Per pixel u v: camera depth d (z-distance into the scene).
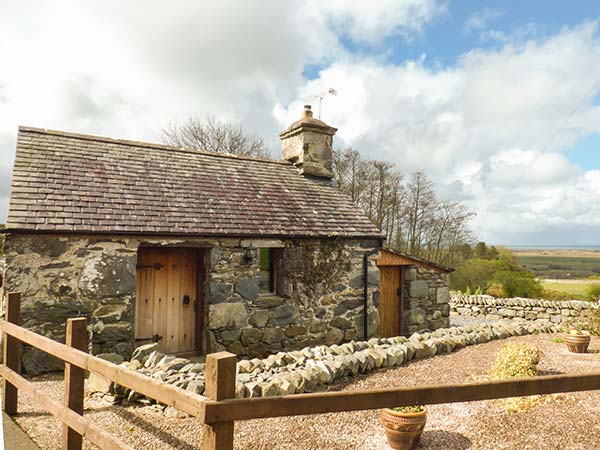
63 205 6.89
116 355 6.57
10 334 4.37
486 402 5.19
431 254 25.56
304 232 8.82
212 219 8.03
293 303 8.76
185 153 9.81
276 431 4.30
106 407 4.76
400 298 11.65
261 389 4.89
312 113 11.34
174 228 7.45
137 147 9.25
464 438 4.24
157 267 7.89
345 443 4.08
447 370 6.55
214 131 24.91
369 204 25.09
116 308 6.99
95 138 8.84
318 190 10.65
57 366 6.48
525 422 4.60
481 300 15.34
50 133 8.37
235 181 9.55
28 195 6.78
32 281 6.41
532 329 9.99
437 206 25.95
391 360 6.74
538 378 2.69
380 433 4.32
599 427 4.48
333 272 9.27
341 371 5.97
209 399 2.07
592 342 8.82
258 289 8.36
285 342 8.62
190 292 8.23
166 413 4.56
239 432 4.25
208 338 7.84
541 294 18.27
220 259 7.96
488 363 6.97
